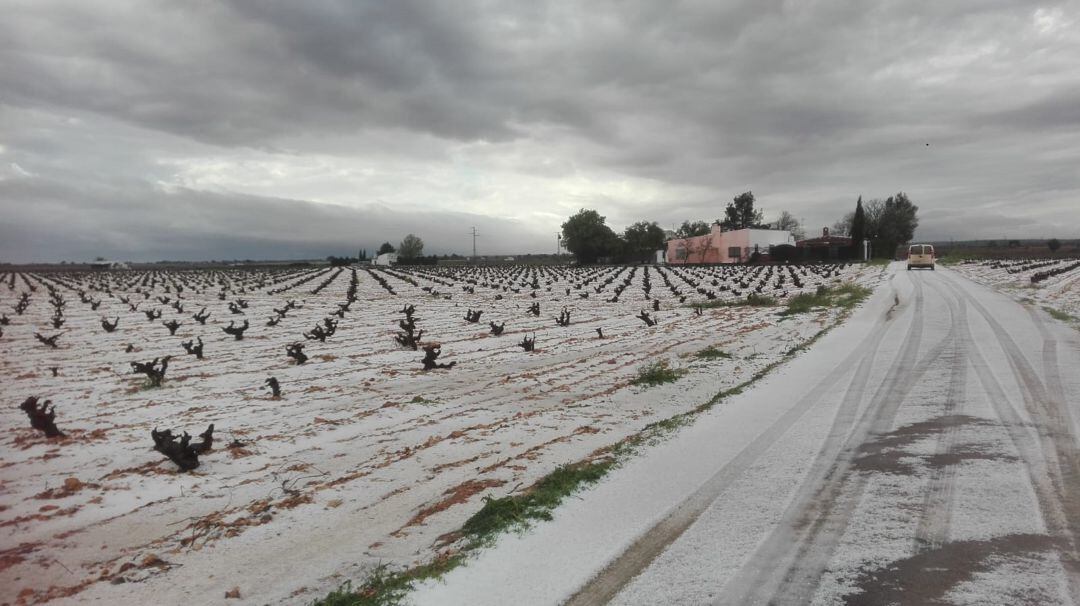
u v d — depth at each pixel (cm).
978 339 1327
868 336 1470
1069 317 1645
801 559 409
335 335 1909
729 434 717
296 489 615
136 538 515
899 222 10269
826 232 8862
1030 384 883
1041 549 406
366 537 496
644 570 405
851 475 559
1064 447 607
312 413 929
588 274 6197
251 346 1670
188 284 5138
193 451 684
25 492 628
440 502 562
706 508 502
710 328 1888
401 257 12212
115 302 3356
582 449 712
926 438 656
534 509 513
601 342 1653
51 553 490
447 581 402
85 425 889
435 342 1723
